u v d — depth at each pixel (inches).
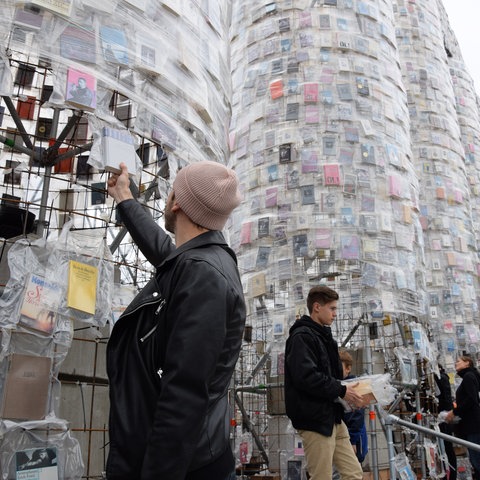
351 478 167.8
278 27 413.4
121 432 68.0
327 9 410.9
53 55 133.0
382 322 343.9
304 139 367.2
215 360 65.8
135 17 155.8
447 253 642.2
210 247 76.8
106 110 142.2
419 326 309.9
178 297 68.7
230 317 71.0
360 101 378.0
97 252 139.8
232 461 72.8
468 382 284.4
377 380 173.3
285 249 345.4
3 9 129.0
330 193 347.9
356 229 338.0
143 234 92.0
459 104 1011.9
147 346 71.5
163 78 159.5
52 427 122.6
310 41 398.9
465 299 629.0
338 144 362.3
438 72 776.3
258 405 381.1
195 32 182.1
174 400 62.9
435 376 343.0
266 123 386.6
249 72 414.3
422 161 703.7
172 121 160.2
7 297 119.5
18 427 116.3
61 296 126.3
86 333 167.2
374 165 359.9
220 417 71.2
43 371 122.0
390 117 385.7
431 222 665.0
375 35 410.9
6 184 230.7
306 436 162.1
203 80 178.4
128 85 149.3
